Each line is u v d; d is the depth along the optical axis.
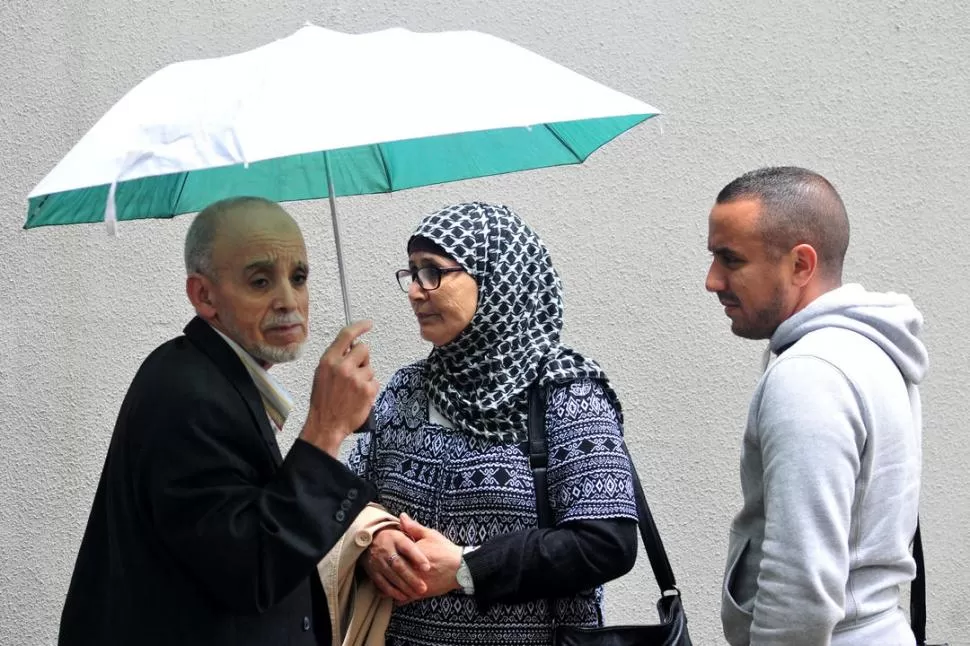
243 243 2.27
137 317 3.76
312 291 3.79
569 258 3.80
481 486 2.66
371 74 2.05
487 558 2.58
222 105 1.96
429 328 2.74
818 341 2.31
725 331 3.83
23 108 3.72
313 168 2.79
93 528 2.35
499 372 2.73
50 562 3.74
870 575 2.29
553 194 3.80
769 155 3.81
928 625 3.88
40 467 3.73
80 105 3.73
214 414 2.20
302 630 2.37
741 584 2.46
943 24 3.82
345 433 2.27
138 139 1.97
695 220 3.81
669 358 3.82
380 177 2.83
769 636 2.19
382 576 2.64
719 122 3.80
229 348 2.32
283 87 1.99
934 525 3.88
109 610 2.23
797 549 2.16
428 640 2.69
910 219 3.84
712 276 2.52
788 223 2.41
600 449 2.63
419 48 2.17
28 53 3.72
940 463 3.87
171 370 2.25
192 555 2.12
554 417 2.69
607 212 3.80
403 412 2.85
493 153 2.75
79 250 3.74
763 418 2.29
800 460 2.20
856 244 3.84
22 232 3.72
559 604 2.68
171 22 3.74
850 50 3.81
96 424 3.75
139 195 2.60
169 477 2.14
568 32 3.78
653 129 3.79
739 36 3.80
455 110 2.01
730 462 3.85
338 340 2.30
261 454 2.26
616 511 2.58
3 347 3.72
